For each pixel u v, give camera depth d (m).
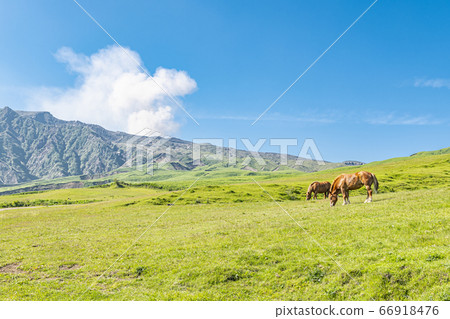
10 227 42.69
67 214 57.72
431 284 12.97
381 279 14.05
